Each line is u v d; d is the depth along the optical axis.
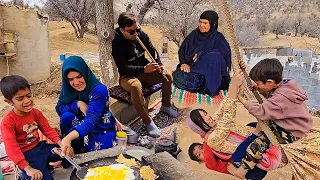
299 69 8.16
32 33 10.81
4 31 10.05
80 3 21.52
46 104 9.12
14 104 2.61
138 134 3.95
